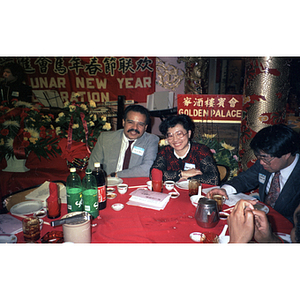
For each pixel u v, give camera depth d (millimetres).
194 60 4645
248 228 994
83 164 2762
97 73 5355
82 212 1209
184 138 2242
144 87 5438
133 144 2662
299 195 1589
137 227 1314
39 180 2662
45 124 2898
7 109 2768
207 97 3242
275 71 2893
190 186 1722
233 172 3377
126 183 1969
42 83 5328
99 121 3166
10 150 2703
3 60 5059
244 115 3184
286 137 1522
